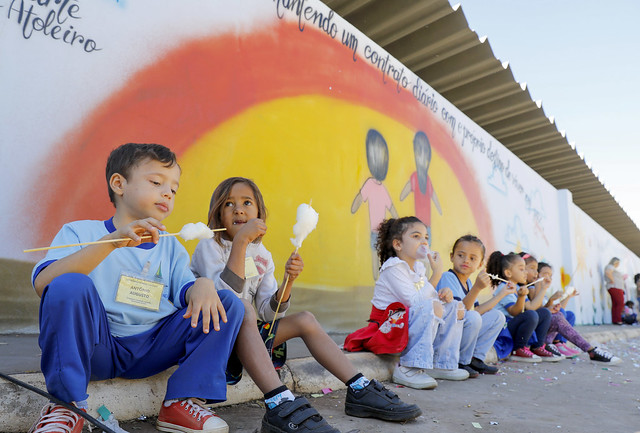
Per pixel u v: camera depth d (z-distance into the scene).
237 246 1.79
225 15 3.87
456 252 3.50
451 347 2.92
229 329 1.56
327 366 1.94
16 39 2.87
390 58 5.61
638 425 1.95
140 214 1.54
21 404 1.44
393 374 2.69
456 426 1.81
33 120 2.89
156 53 3.43
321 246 4.45
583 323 11.17
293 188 4.26
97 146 3.12
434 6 5.21
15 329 2.75
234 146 3.82
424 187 5.95
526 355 4.08
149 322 1.59
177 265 1.69
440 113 6.46
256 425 1.67
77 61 3.08
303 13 4.54
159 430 1.55
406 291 2.74
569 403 2.36
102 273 1.52
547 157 9.92
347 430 1.68
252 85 4.01
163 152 1.58
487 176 7.48
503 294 3.42
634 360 4.64
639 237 18.98
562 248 10.55
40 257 2.86
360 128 5.05
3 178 2.76
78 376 1.30
